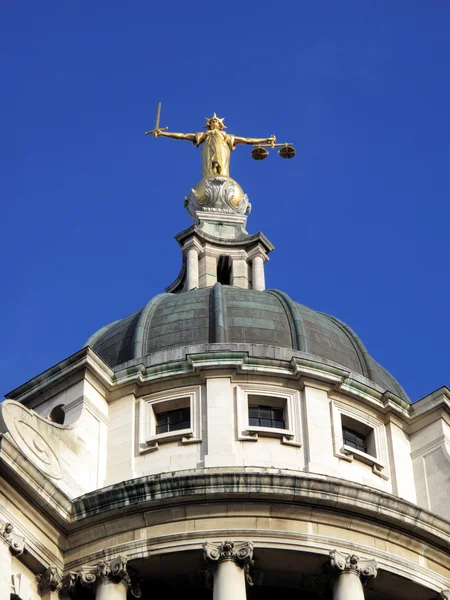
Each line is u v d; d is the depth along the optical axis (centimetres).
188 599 6319
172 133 8881
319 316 7519
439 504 6675
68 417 6631
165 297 7562
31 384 6812
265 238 8381
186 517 6147
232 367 6719
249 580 6078
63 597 6041
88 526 6150
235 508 6162
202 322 7200
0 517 5844
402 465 6788
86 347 6750
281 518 6175
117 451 6600
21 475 5953
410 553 6303
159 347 7112
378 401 6881
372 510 6247
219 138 8856
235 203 8612
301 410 6675
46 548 6031
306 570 6181
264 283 8244
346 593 6072
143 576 6156
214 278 8238
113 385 6788
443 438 6844
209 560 6059
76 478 6378
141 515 6153
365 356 7319
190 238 8319
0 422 6122
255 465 6450
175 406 6719
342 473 6556
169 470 6469
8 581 5750
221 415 6594
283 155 8931
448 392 6912
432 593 6291
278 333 7175
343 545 6181
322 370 6788
